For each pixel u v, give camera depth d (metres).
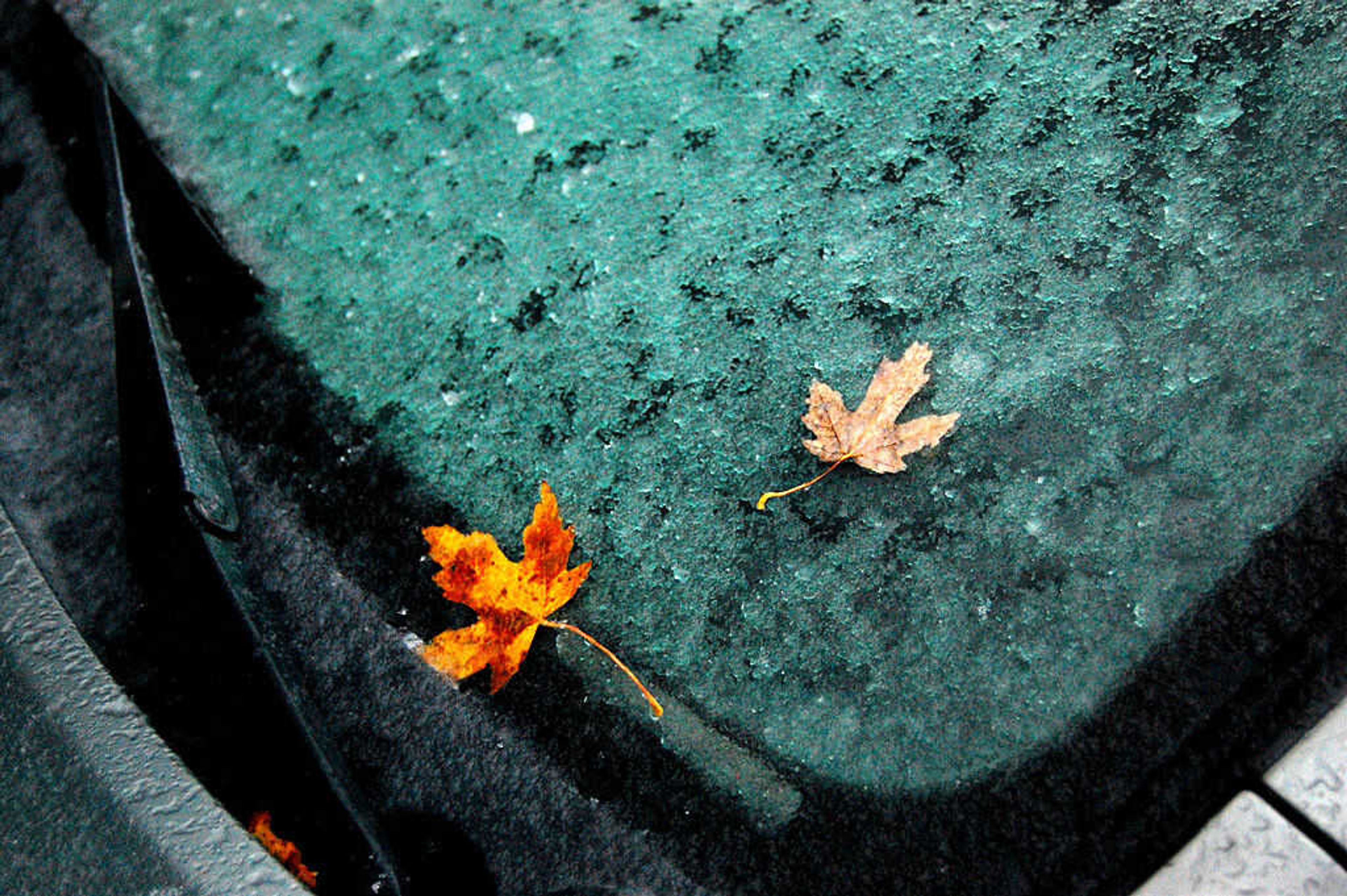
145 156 0.69
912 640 0.60
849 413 0.62
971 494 0.61
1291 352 0.61
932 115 0.66
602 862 0.59
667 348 0.64
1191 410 0.61
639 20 0.69
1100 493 0.61
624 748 0.60
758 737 0.60
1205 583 0.59
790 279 0.65
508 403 0.64
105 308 0.66
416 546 0.63
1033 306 0.63
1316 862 0.54
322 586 0.63
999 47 0.67
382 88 0.69
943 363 0.63
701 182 0.66
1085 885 0.57
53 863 0.55
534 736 0.60
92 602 0.62
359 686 0.61
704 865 0.59
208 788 0.58
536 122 0.68
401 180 0.68
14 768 0.56
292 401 0.65
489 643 0.61
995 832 0.58
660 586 0.62
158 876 0.55
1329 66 0.64
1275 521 0.59
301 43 0.70
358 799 0.60
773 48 0.68
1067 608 0.60
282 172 0.68
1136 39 0.66
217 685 0.60
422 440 0.64
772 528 0.62
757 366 0.64
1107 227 0.64
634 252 0.66
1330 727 0.56
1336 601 0.58
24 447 0.64
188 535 0.62
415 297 0.66
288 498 0.64
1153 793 0.57
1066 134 0.65
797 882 0.58
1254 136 0.64
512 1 0.70
